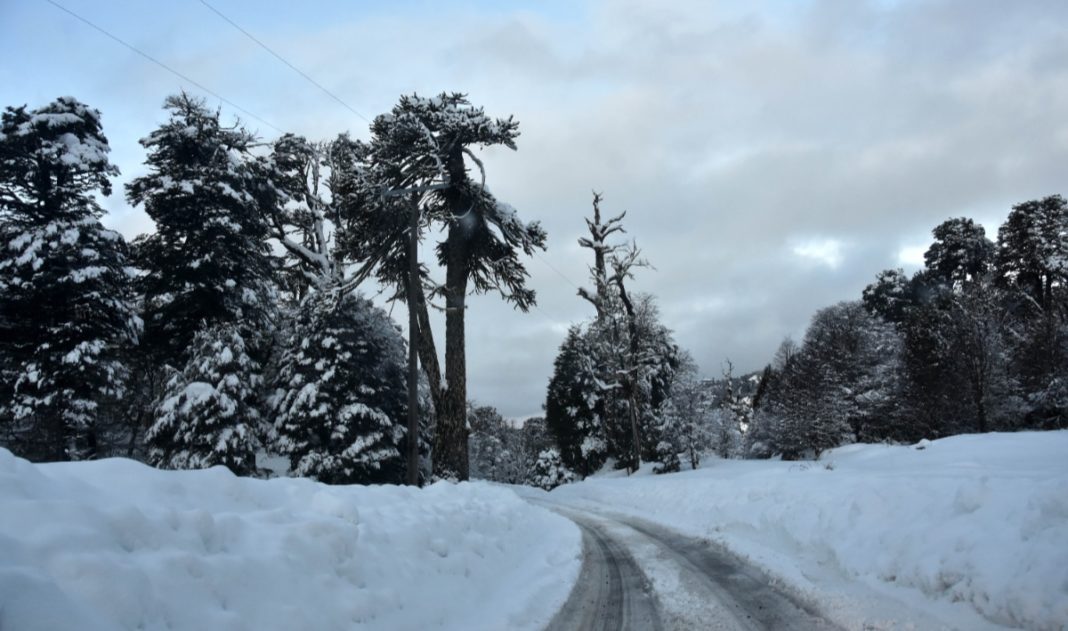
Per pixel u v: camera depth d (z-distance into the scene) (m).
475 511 8.98
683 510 15.70
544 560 8.95
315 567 4.49
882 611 5.26
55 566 2.92
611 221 40.53
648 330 41.34
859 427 40.06
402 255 25.36
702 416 38.66
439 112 24.88
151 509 3.82
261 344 29.16
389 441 29.55
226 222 25.44
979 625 4.58
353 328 29.45
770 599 6.16
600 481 31.95
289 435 27.94
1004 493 5.90
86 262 21.77
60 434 20.73
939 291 53.50
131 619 2.96
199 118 27.94
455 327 26.08
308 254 36.31
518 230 26.56
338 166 36.69
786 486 12.39
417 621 4.96
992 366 32.19
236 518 4.38
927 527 6.29
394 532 6.03
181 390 22.41
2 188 22.70
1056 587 4.26
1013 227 49.69
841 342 45.97
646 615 5.95
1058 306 40.56
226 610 3.57
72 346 21.34
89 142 24.02
